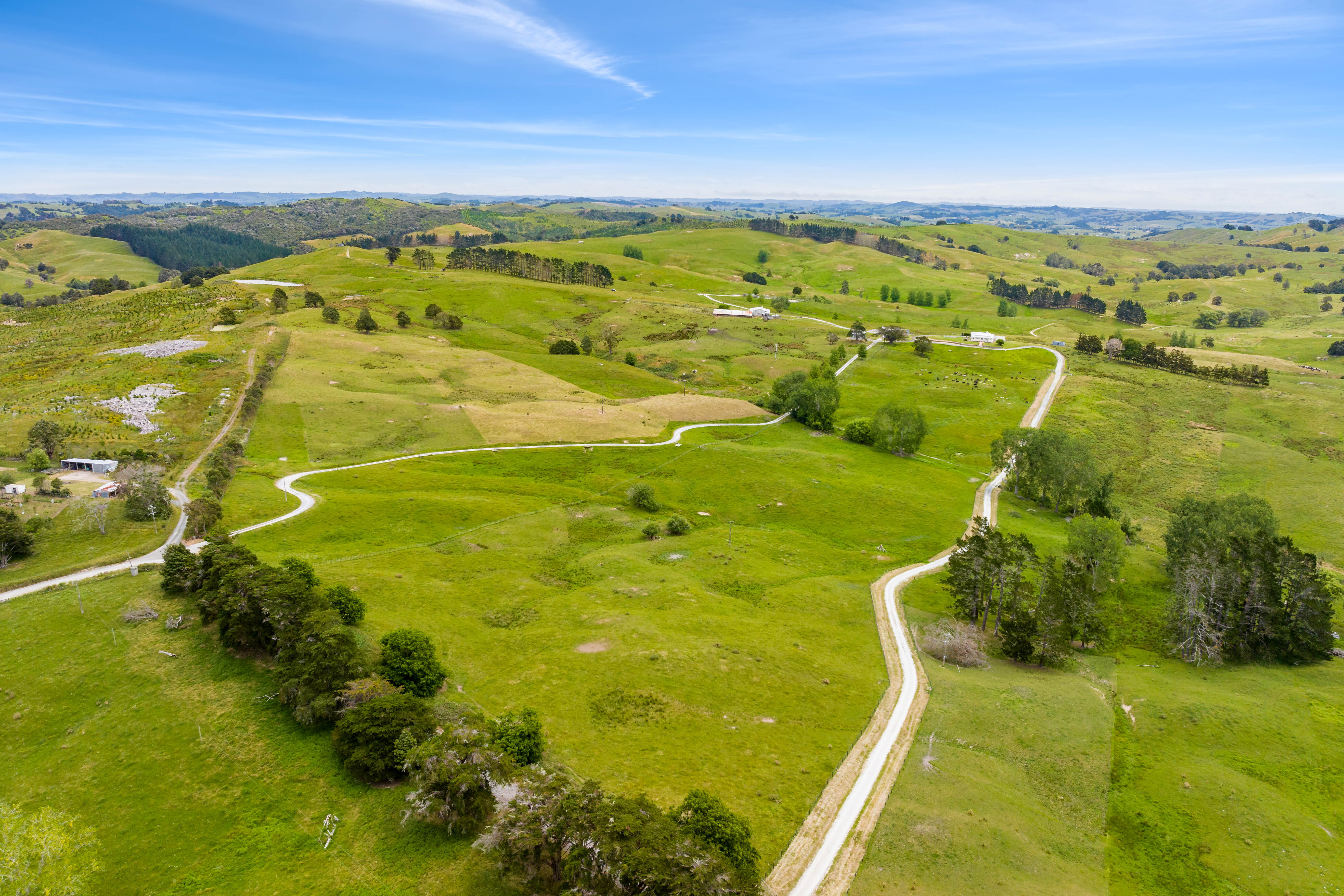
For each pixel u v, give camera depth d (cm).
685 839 4288
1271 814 5644
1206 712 7012
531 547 10500
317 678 5859
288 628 6419
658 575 9556
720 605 8862
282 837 4738
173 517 10056
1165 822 5569
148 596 7744
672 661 7194
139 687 6225
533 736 5562
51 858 4034
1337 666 8350
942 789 5544
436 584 8944
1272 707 7219
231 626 6669
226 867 4500
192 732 5678
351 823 4866
